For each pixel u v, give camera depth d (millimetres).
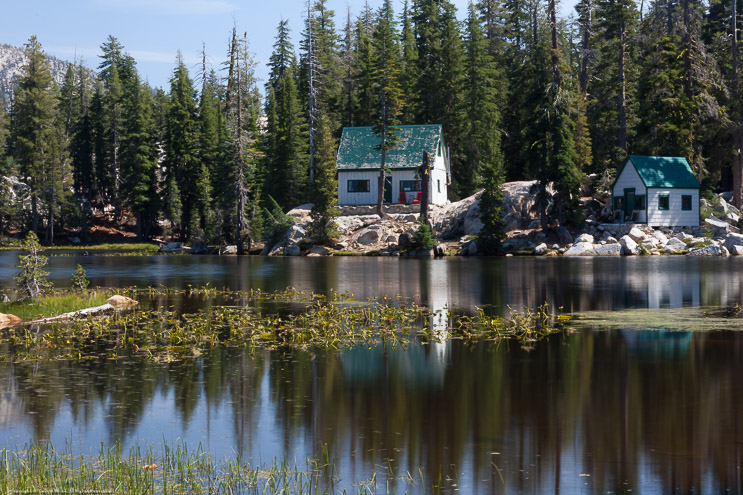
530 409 12398
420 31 103000
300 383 14516
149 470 9492
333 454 10234
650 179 63531
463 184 84438
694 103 66812
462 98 85250
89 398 13344
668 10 84750
